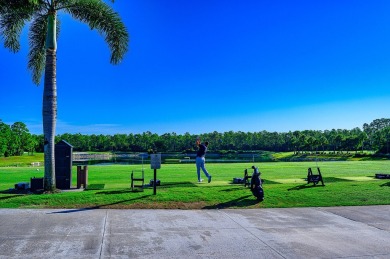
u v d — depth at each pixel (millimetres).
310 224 8320
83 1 13430
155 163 11500
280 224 8289
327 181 15109
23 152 104312
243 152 127938
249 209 10062
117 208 9977
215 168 23953
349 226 8156
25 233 7207
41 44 15266
